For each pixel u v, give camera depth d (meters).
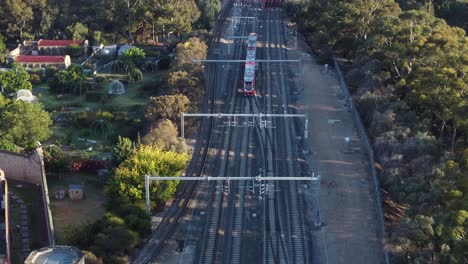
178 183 123.56
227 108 166.25
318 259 103.69
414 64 149.25
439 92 126.81
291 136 149.62
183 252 106.00
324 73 192.38
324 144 144.88
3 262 94.75
